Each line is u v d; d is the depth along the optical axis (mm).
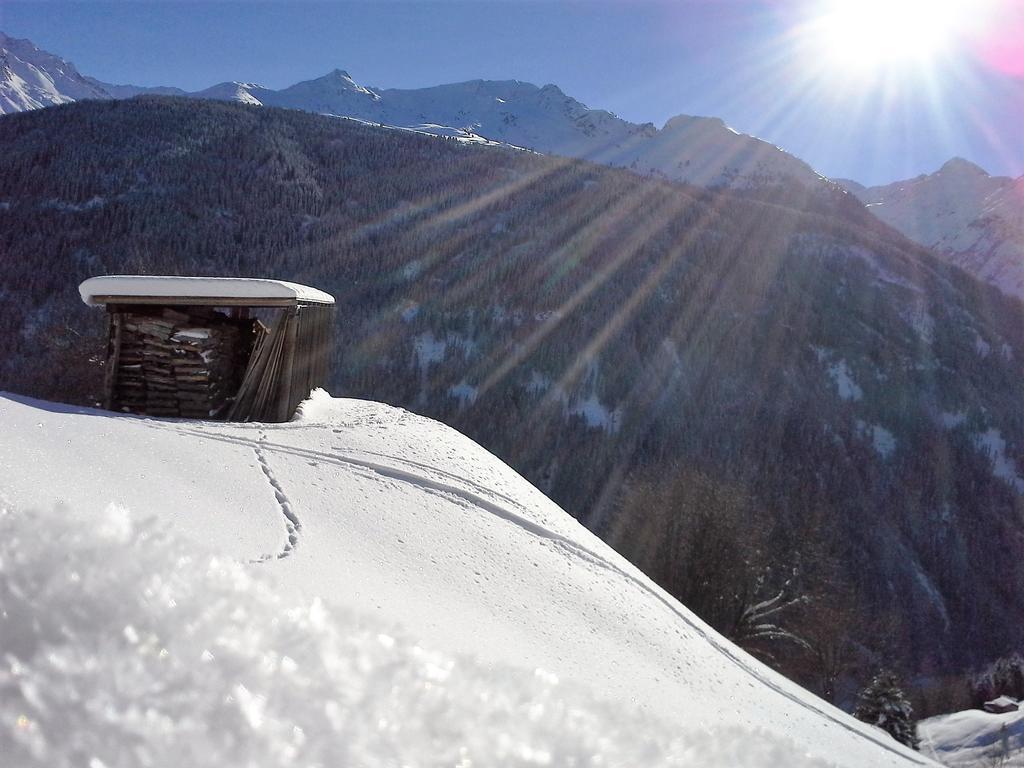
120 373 6289
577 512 68875
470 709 625
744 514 20609
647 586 4949
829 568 21703
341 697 533
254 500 3408
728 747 831
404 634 809
